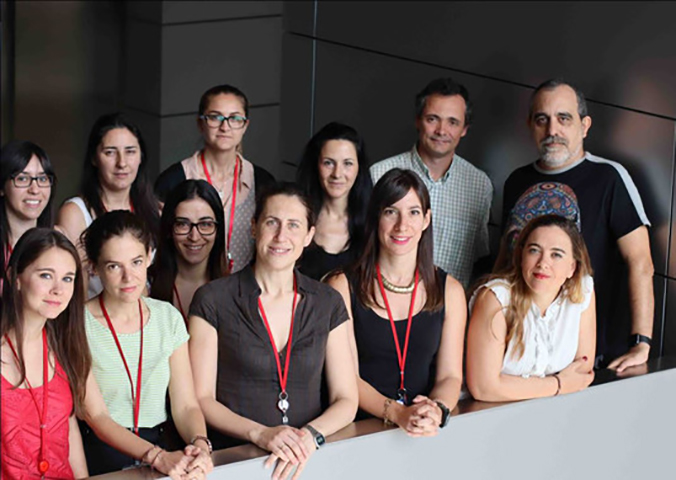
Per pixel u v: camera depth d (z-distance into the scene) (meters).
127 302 3.91
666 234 5.18
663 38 5.12
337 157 5.10
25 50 9.24
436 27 6.42
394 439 4.19
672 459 5.04
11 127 9.36
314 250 5.13
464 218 5.76
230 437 4.16
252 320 4.02
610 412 4.76
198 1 9.12
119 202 5.44
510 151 5.98
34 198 4.96
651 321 5.12
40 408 3.67
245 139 9.52
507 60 5.96
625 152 5.35
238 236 5.82
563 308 4.50
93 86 9.52
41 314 3.65
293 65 7.63
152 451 3.78
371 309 4.32
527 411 4.50
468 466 4.41
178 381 4.00
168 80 9.15
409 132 6.69
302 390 4.09
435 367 4.42
